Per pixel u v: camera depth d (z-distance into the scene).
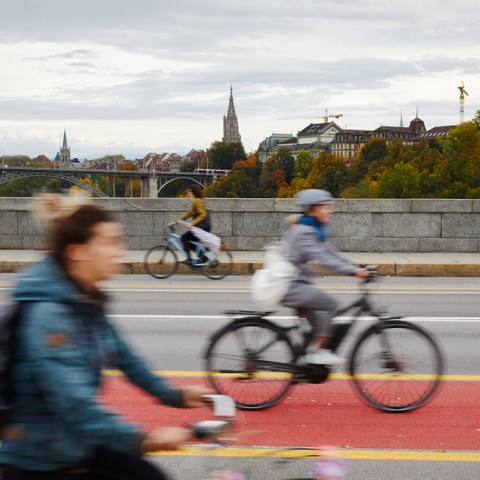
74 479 2.40
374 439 5.19
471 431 5.37
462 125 124.75
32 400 2.37
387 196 120.00
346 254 16.66
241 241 17.22
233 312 6.01
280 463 2.85
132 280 14.38
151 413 5.71
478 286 13.47
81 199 2.56
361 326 9.38
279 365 5.99
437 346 5.97
